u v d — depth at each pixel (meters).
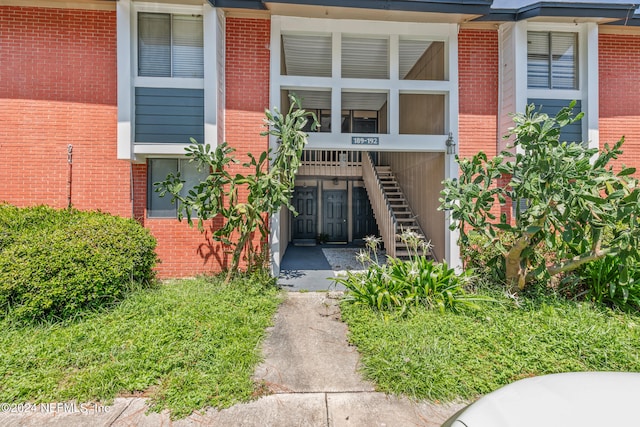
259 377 3.11
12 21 5.90
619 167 6.70
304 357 3.50
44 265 3.87
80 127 6.07
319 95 10.40
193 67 5.99
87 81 6.05
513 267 4.98
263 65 6.31
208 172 6.33
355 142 6.34
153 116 5.86
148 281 5.29
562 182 4.20
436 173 7.22
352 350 3.65
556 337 3.62
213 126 5.85
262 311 4.56
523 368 3.10
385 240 8.37
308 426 2.51
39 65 5.96
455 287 4.60
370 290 4.61
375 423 2.54
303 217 11.80
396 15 6.17
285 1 5.77
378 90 6.52
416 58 8.20
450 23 6.48
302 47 7.40
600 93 6.69
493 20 6.27
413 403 2.75
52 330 3.68
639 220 4.11
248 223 5.45
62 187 6.05
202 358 3.21
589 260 4.48
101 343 3.39
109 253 4.39
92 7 6.00
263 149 6.32
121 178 6.18
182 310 4.23
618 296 4.57
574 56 6.54
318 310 4.80
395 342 3.49
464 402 2.75
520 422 1.74
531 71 6.48
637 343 3.51
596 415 1.77
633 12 6.04
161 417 2.55
